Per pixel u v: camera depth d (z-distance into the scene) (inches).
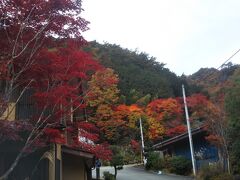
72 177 747.4
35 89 462.6
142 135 1927.9
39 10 390.9
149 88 2714.1
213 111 1032.2
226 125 997.2
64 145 670.5
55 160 573.0
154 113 2065.7
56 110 452.1
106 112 1612.9
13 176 541.0
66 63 429.4
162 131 2022.6
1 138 383.2
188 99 1262.3
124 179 1219.2
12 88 385.7
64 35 423.5
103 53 2736.2
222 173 1012.5
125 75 2716.5
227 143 1011.9
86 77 462.0
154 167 1569.9
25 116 518.9
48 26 403.9
